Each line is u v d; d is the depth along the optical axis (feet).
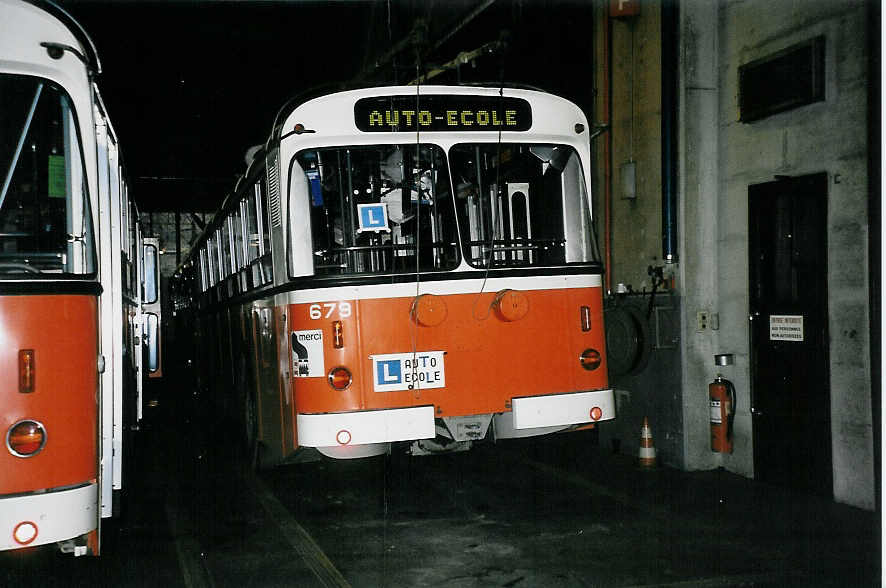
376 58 40.42
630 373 26.61
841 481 21.26
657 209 26.71
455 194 21.75
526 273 21.88
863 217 20.24
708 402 25.45
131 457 30.09
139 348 30.96
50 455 14.40
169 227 95.25
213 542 20.16
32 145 15.07
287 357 21.95
